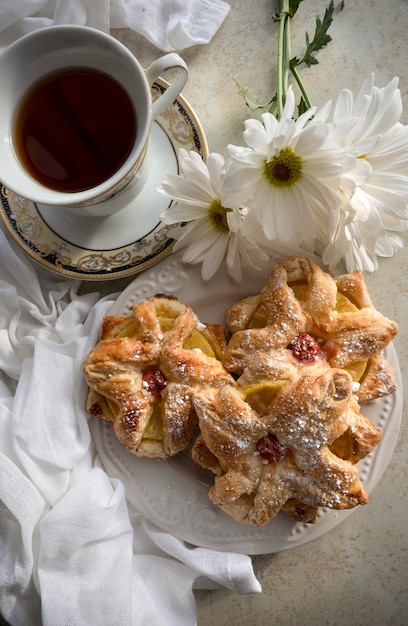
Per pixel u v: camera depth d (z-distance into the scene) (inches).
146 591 18.0
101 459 18.0
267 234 15.9
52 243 18.0
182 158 16.9
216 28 19.1
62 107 15.7
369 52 19.0
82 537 17.4
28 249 17.8
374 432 16.7
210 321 18.3
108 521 17.5
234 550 17.7
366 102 15.1
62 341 18.9
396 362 17.6
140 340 17.1
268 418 16.1
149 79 14.9
